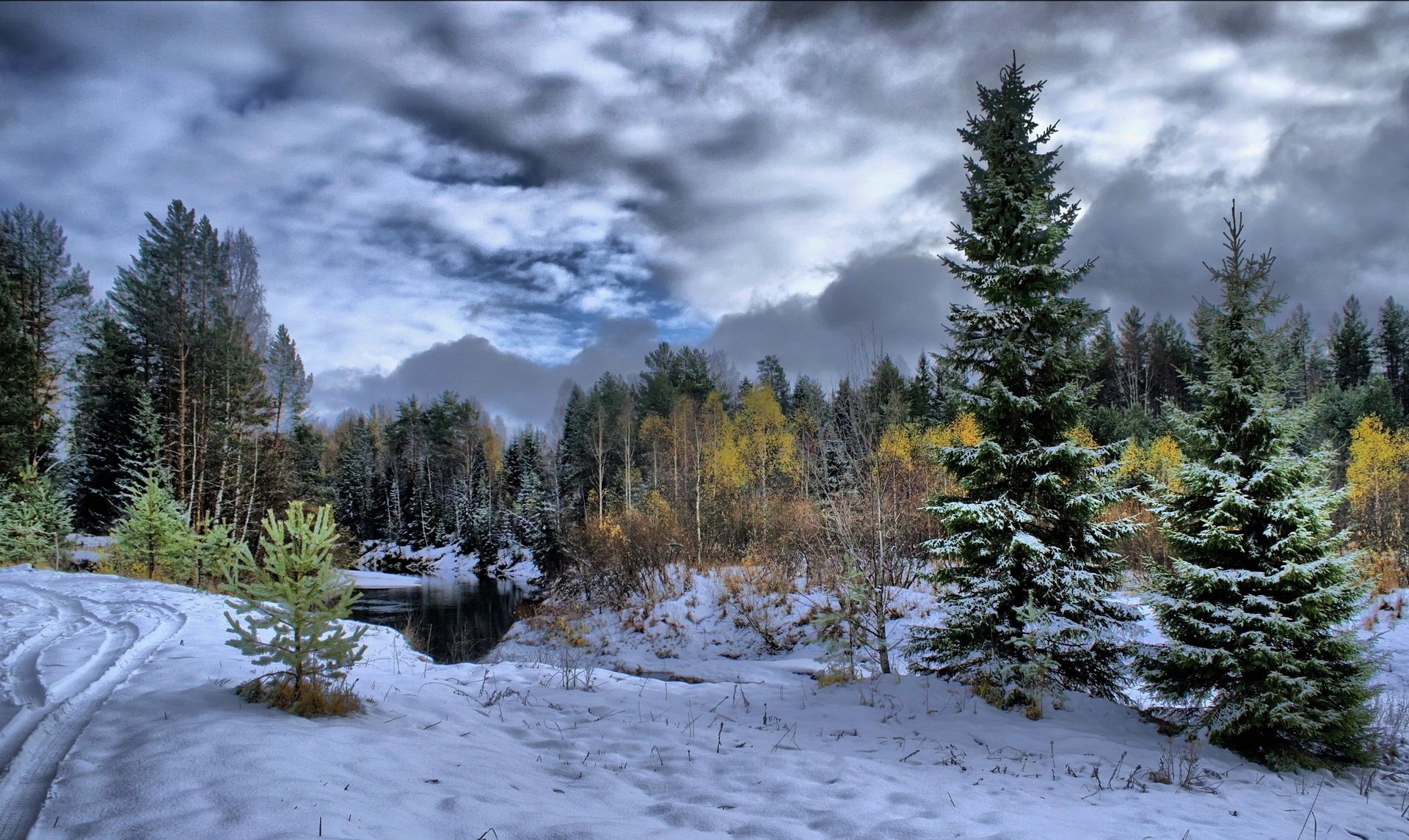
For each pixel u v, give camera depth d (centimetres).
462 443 6900
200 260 3192
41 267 3297
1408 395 5981
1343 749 840
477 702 817
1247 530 910
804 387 5603
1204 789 682
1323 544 859
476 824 431
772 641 1945
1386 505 2650
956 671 1035
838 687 1085
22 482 2472
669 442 4894
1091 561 1019
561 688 966
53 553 2433
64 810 395
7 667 763
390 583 4788
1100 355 1038
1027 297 1026
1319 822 606
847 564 1395
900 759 719
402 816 424
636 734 735
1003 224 1050
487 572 5191
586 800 515
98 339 3353
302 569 646
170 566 2034
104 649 868
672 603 2289
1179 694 902
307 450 4528
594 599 2695
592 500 4644
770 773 616
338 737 556
